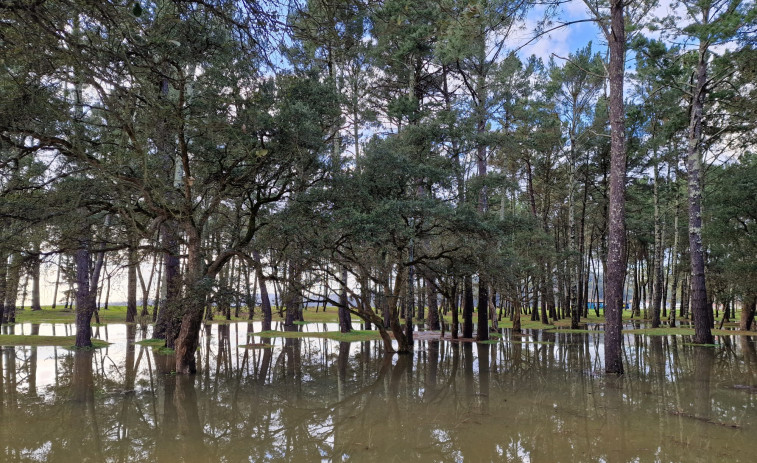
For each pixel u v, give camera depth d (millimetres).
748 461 5801
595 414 8297
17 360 15852
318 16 4840
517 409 8789
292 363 15594
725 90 19734
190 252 12781
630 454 6121
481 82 21547
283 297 16172
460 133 17328
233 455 6566
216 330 30609
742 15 15430
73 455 6512
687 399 9453
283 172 13422
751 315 29406
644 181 36281
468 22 6203
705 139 22344
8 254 11250
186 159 12258
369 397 10242
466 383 11641
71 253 13227
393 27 5109
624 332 27578
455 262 17344
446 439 7016
